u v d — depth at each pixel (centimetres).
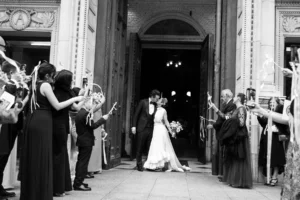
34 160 373
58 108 390
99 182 594
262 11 695
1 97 345
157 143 808
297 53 325
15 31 769
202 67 1145
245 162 580
